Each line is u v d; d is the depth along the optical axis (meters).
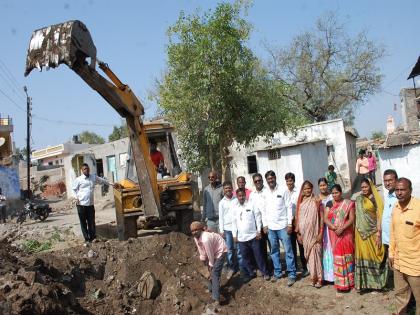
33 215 20.14
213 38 12.27
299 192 7.79
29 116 29.91
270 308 6.89
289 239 7.69
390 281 7.29
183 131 13.87
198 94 12.77
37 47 6.13
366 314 6.19
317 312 6.53
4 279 6.16
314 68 32.03
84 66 6.50
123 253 8.24
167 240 8.75
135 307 7.09
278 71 32.06
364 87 31.67
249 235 7.86
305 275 8.05
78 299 7.08
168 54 12.88
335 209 7.22
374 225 6.88
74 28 6.13
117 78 7.52
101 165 33.38
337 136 22.50
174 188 9.80
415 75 20.75
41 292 5.89
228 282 8.01
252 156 22.73
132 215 9.68
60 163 48.84
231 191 8.19
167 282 7.55
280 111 13.91
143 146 8.48
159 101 13.88
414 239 5.23
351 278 7.10
